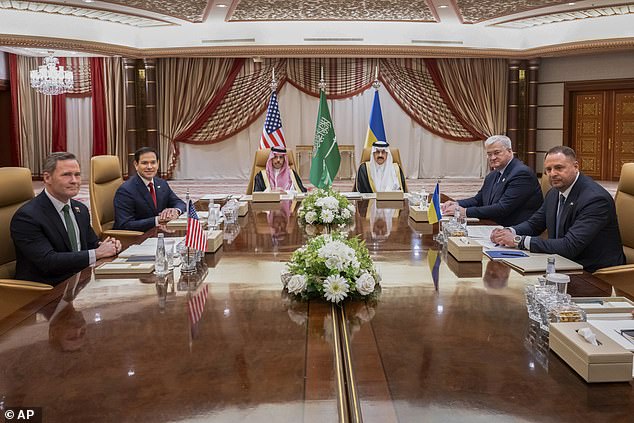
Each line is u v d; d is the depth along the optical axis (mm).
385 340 1532
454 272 2268
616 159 11094
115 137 11734
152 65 10914
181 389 1246
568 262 2383
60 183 2842
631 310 1646
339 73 11539
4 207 2998
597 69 10922
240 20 9922
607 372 1248
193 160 11828
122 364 1382
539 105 11570
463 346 1481
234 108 11594
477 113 11656
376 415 1126
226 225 3480
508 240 2715
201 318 1726
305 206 3564
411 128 11852
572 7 8742
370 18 9820
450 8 8969
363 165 5789
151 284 2119
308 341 1526
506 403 1168
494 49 10617
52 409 1159
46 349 1484
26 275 2797
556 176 2822
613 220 2807
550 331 1443
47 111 11781
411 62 11562
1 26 8828
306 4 8695
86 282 2154
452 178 11969
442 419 1107
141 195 4129
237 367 1360
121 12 8906
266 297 1942
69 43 9344
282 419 1117
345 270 1884
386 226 3408
